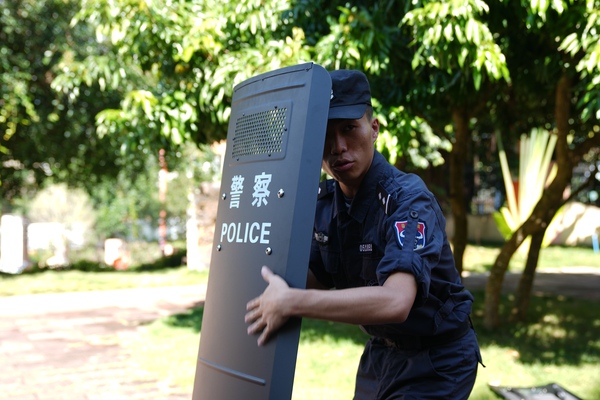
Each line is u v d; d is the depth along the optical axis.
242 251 1.95
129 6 4.80
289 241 1.76
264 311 1.73
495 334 6.30
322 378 4.67
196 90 5.13
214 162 13.19
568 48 4.20
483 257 15.62
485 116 7.62
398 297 1.69
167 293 9.92
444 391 2.07
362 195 2.01
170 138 5.36
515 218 14.55
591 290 10.22
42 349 6.04
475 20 4.01
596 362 5.26
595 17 3.99
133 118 5.04
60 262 15.57
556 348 5.77
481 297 8.96
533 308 7.90
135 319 7.68
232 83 4.68
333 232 2.17
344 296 1.67
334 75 1.91
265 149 1.94
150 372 5.07
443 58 4.04
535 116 7.50
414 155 12.04
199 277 11.59
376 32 4.23
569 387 4.50
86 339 6.48
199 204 13.30
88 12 4.98
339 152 1.92
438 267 2.04
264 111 1.97
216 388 1.95
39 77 11.21
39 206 16.61
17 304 8.84
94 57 5.54
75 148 11.70
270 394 1.72
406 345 2.14
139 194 15.92
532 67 5.56
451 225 18.95
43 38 11.08
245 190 2.00
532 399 4.09
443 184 17.52
